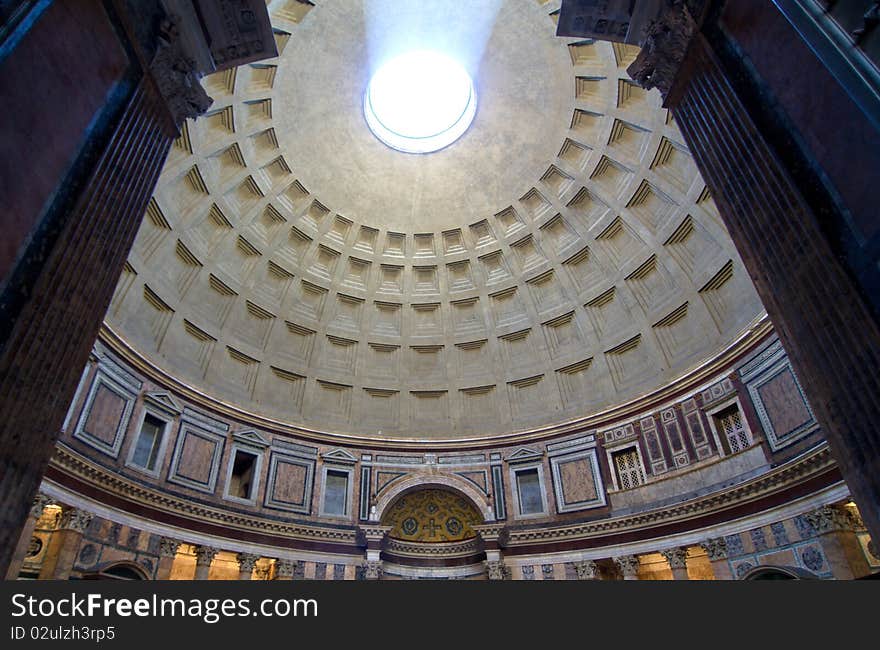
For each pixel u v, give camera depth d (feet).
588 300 79.00
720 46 27.71
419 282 87.20
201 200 68.18
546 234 81.30
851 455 19.04
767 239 23.44
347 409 82.17
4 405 17.95
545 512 72.33
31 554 46.85
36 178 20.36
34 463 19.13
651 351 72.08
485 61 69.10
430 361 86.58
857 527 47.09
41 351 19.84
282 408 77.36
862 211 18.76
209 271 71.67
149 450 60.49
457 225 84.58
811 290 21.03
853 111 18.94
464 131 76.28
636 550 62.54
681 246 68.74
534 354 82.99
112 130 25.67
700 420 63.21
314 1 59.98
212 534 61.62
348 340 84.99
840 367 19.61
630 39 34.24
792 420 52.49
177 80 30.40
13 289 19.03
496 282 85.66
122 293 60.54
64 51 22.40
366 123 74.59
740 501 54.60
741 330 61.16
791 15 22.02
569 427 75.56
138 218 26.91
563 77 67.10
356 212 82.12
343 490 75.25
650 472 66.49
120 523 52.95
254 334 77.30
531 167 77.30
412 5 62.85
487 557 69.92
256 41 33.14
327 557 68.64
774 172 23.08
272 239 77.41
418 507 78.84
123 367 58.44
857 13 19.38
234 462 68.85
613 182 72.54
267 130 69.36
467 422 82.94
